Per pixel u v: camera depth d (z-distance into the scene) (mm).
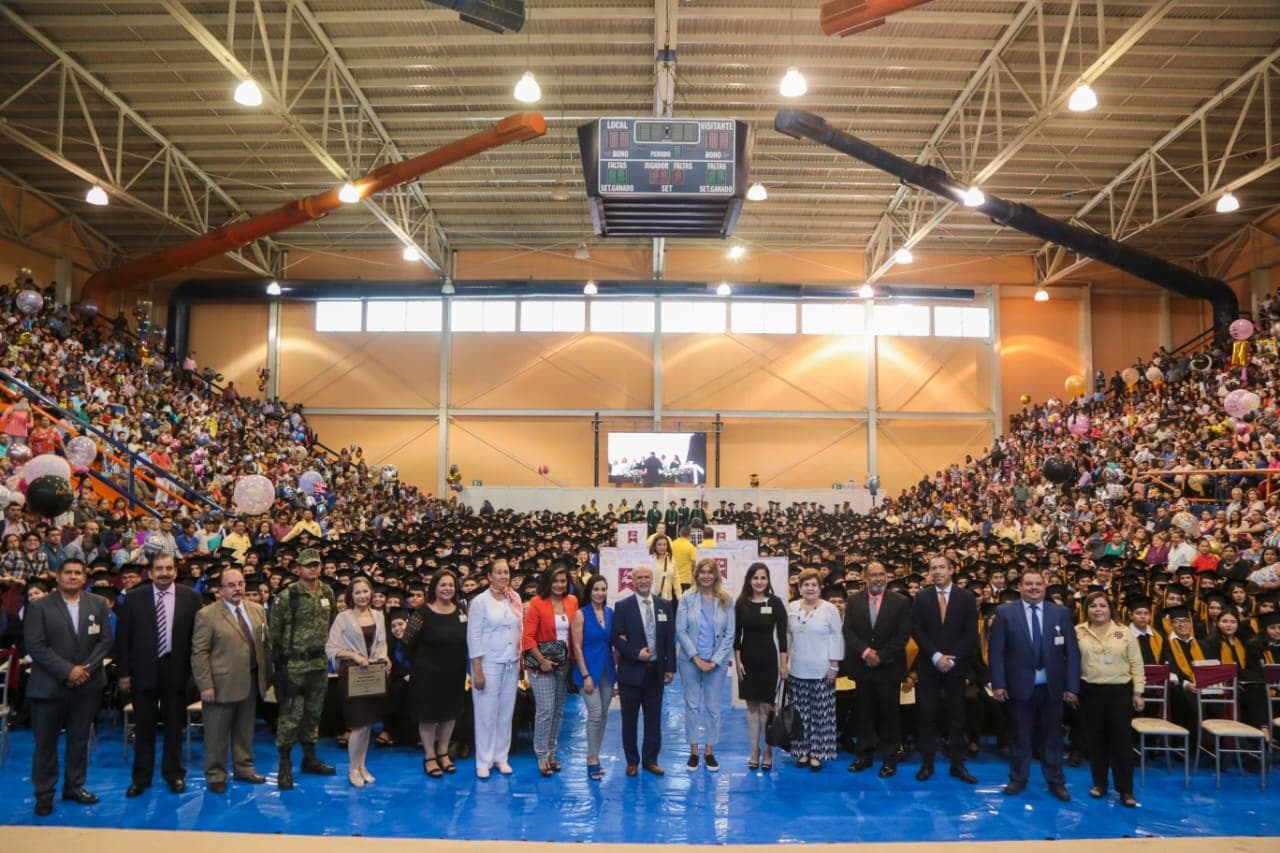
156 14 17922
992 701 8945
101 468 17094
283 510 19109
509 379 32031
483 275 31859
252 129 22797
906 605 8305
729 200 16266
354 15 18047
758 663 8336
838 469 31828
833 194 26922
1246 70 19656
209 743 7527
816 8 17656
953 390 31938
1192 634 9352
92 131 19891
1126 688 7383
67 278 27219
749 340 32219
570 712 11078
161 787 7609
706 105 21703
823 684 8383
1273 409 19453
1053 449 25844
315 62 19797
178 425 23219
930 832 6676
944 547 16156
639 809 7168
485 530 20156
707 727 8445
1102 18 16484
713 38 18750
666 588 12125
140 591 7516
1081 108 15266
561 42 19125
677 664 8602
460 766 8461
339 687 8148
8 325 20219
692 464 30719
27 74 20156
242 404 28656
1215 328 27250
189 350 31297
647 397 32031
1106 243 23938
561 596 8516
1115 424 25266
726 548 11023
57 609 7023
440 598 8180
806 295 30438
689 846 3449
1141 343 31641
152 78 20406
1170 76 19875
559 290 30234
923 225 26109
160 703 7633
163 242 29578
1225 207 20000
